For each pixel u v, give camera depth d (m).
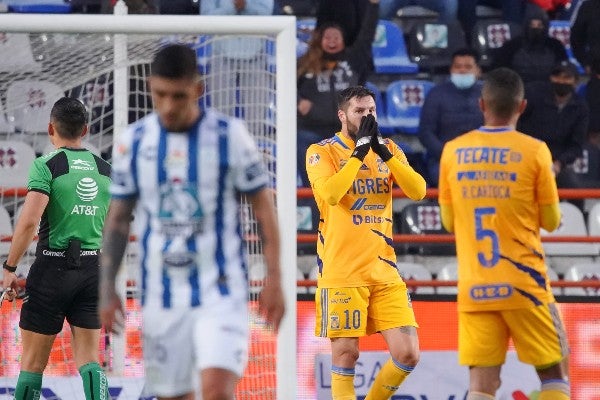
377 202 24.45
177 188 16.17
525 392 29.45
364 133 23.89
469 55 40.22
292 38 24.39
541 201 20.78
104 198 24.34
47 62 27.61
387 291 24.31
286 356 24.20
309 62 40.25
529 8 43.28
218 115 16.44
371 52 41.84
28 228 23.36
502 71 21.08
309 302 29.81
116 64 26.98
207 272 16.25
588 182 41.81
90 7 44.81
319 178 24.23
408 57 45.19
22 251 23.53
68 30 24.22
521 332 20.61
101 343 27.50
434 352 29.97
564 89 41.00
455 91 40.38
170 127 16.20
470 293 20.84
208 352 15.71
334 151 24.80
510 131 20.97
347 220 24.30
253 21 24.41
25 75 27.89
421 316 30.06
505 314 20.61
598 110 43.28
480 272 20.78
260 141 25.78
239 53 25.89
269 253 16.22
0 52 27.55
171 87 15.69
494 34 45.44
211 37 26.55
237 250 16.39
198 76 16.12
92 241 24.20
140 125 16.48
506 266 20.62
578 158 41.16
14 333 27.75
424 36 45.31
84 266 24.03
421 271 37.62
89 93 30.52
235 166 16.19
